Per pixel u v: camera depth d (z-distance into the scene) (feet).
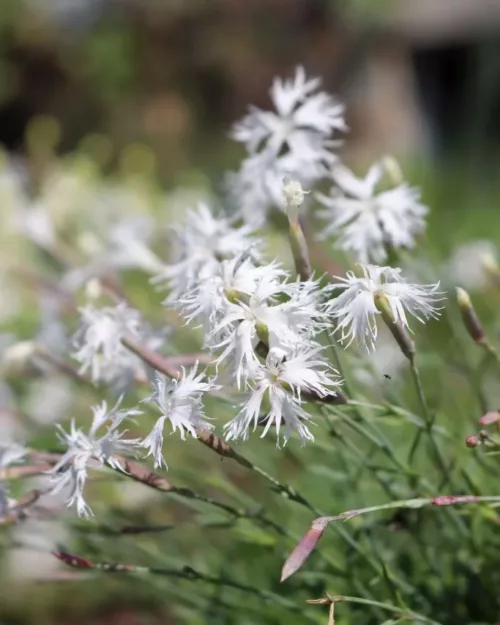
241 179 1.90
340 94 8.97
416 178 6.24
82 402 2.32
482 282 2.51
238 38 9.07
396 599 1.68
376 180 1.85
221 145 8.29
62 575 1.92
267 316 1.56
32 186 4.30
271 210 1.93
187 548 2.18
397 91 9.16
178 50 9.16
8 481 1.77
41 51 9.15
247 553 2.05
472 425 1.87
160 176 7.77
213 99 9.11
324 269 1.91
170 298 1.79
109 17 9.37
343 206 1.84
